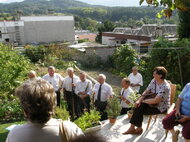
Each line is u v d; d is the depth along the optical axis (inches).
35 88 61.9
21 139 59.3
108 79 595.8
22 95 61.7
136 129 172.9
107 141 51.8
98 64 762.2
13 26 1531.7
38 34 1678.2
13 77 346.0
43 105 60.5
